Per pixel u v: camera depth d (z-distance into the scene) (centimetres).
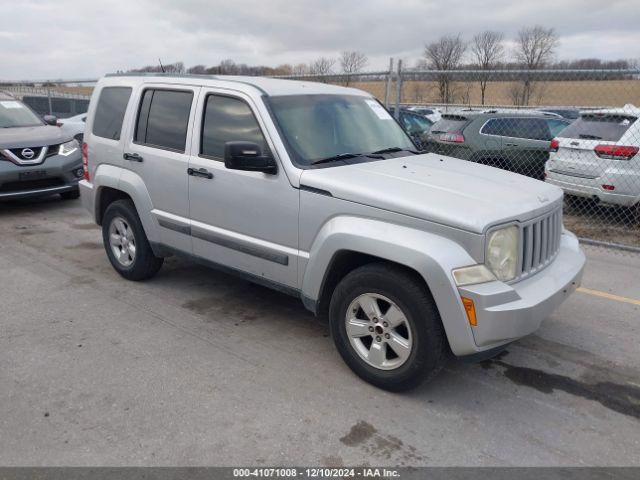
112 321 471
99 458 298
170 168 482
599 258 682
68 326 460
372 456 305
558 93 1264
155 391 364
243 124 433
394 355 370
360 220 360
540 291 351
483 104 1445
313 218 386
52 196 1020
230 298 527
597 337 457
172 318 479
